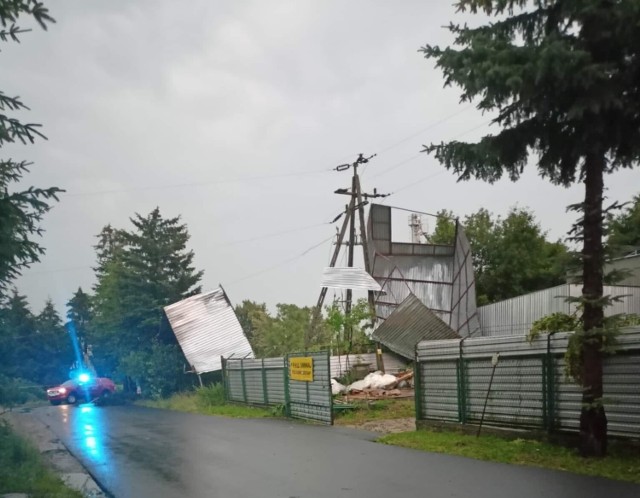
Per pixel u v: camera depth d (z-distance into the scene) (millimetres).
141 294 36594
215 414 22891
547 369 11461
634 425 9875
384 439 13547
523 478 8820
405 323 27438
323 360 18156
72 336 62281
